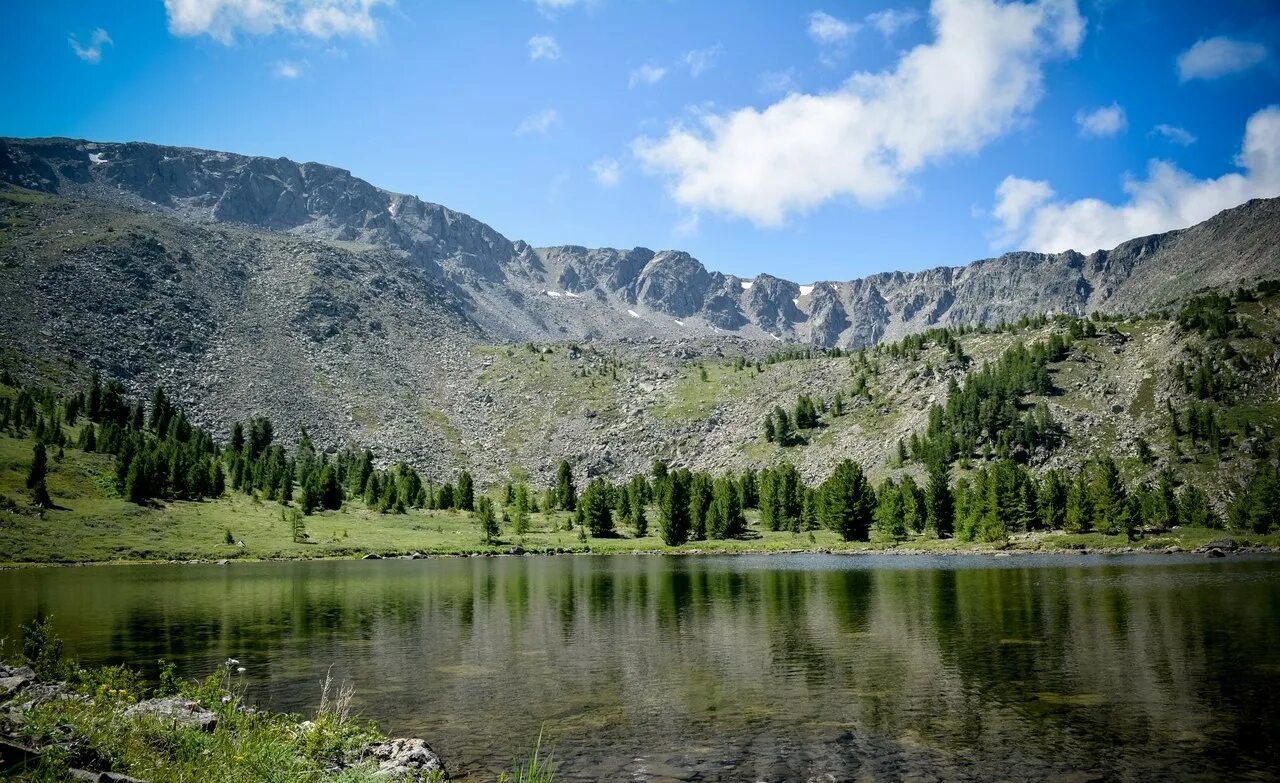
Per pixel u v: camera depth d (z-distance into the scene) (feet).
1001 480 546.67
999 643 151.43
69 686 83.97
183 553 428.97
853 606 212.23
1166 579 272.10
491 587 281.95
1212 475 580.71
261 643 161.58
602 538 594.24
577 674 129.80
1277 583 251.60
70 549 408.46
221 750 61.31
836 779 78.89
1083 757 84.89
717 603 225.15
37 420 609.01
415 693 116.88
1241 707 103.30
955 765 82.69
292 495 632.38
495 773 80.28
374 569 377.71
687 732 95.45
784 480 628.28
